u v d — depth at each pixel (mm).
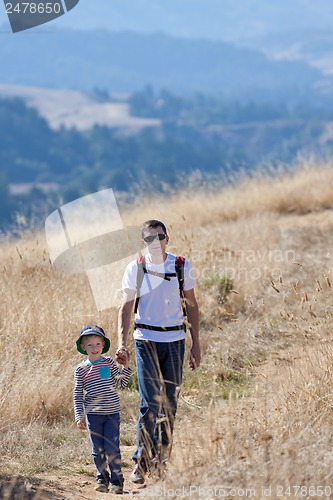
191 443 17281
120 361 17922
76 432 21266
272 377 22766
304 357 22625
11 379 22391
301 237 42312
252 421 18672
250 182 58562
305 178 57000
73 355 25328
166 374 18078
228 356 26016
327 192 53062
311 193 53219
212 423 17812
